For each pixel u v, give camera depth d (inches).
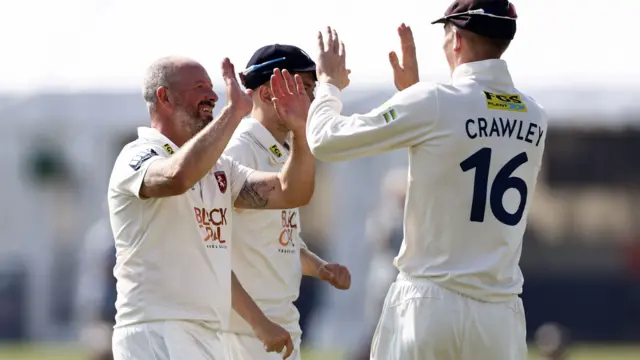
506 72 825.5
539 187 2460.6
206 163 794.8
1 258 2348.7
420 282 812.6
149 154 823.1
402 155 2139.5
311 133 815.7
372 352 837.8
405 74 873.5
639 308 2385.6
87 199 2224.4
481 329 806.5
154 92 856.3
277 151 946.7
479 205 803.4
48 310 2357.3
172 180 793.6
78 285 2309.3
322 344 2161.7
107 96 2194.9
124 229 837.2
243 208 892.6
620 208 2438.5
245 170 890.1
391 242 1723.7
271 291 940.0
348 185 2160.4
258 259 933.2
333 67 836.0
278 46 950.4
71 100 2201.0
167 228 832.9
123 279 841.5
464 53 826.8
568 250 2423.7
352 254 2158.0
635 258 2397.9
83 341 2153.1
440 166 800.3
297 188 868.6
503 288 814.5
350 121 803.4
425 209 808.9
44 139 2225.6
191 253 838.5
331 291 2172.7
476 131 801.6
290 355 921.5
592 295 2396.7
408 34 876.6
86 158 2217.0
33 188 2299.5
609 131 2329.0
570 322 2394.2
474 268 803.4
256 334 889.5
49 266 2340.1
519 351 831.1
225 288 858.1
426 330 805.2
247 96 812.0
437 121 797.2
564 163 2456.9
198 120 854.5
